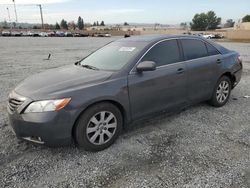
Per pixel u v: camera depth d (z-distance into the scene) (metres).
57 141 3.39
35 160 3.49
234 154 3.61
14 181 3.05
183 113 5.22
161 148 3.80
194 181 3.02
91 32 89.88
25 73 9.93
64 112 3.33
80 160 3.49
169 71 4.38
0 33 75.06
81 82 3.62
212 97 5.42
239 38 57.50
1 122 4.76
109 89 3.66
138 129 4.45
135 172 3.21
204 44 5.24
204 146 3.85
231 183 2.97
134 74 3.96
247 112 5.31
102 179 3.08
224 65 5.43
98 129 3.68
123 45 4.64
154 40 4.47
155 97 4.23
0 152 3.69
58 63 12.98
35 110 3.29
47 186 2.97
